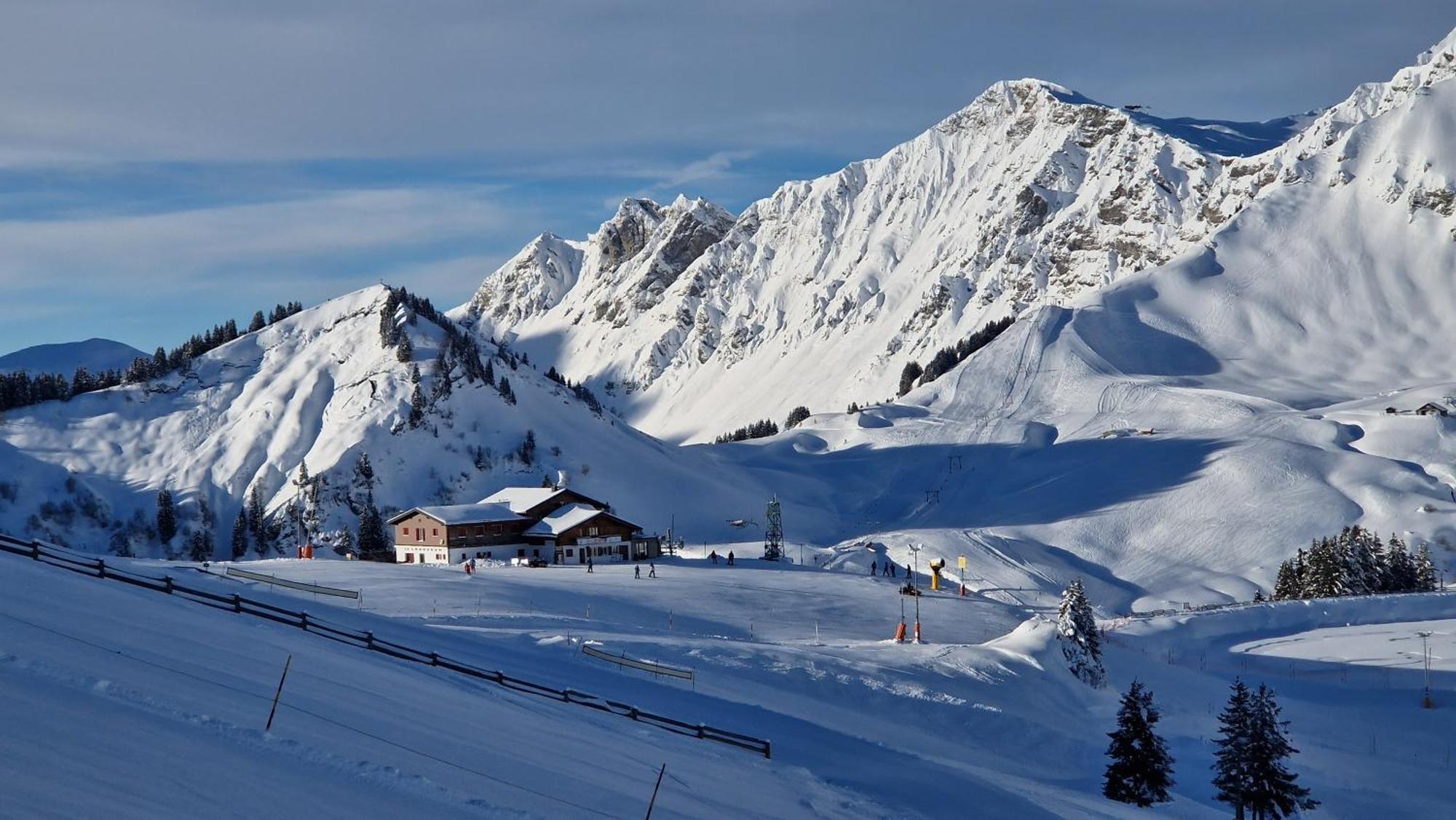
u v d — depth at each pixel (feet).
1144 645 288.30
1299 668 267.39
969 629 276.82
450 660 132.98
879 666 198.59
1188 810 154.30
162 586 120.37
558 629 199.52
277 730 68.64
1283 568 409.28
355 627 144.25
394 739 75.82
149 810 48.65
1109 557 494.18
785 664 186.50
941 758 145.07
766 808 91.15
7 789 46.14
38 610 83.66
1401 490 517.96
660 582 314.55
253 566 297.12
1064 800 132.26
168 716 64.49
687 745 112.16
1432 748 201.36
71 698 62.23
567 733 98.99
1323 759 192.44
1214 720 217.36
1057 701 205.46
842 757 129.90
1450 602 331.36
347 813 56.39
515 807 67.21
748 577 339.57
